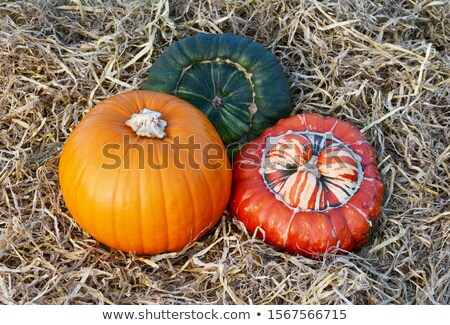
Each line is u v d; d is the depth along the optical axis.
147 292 1.39
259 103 1.52
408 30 1.67
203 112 1.52
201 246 1.44
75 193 1.36
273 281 1.39
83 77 1.59
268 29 1.66
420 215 1.49
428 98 1.58
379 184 1.45
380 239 1.47
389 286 1.41
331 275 1.38
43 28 1.62
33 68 1.60
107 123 1.38
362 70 1.60
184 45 1.54
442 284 1.41
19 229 1.44
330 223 1.40
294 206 1.42
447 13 1.68
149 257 1.43
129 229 1.36
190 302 1.38
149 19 1.66
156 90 1.52
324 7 1.65
